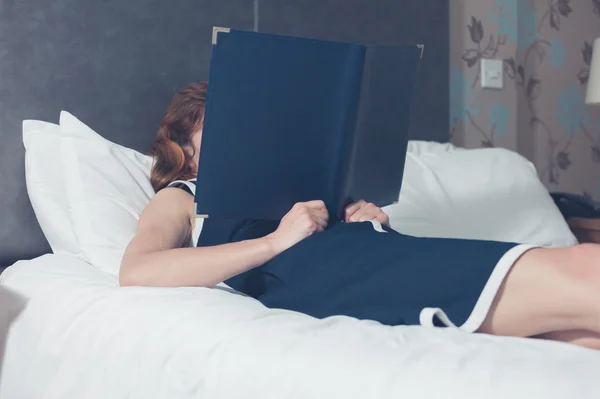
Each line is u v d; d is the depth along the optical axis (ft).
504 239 6.61
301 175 4.41
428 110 8.63
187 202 4.93
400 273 3.79
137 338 3.73
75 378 4.00
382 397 2.69
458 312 3.51
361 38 8.03
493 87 9.75
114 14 6.48
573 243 6.83
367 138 4.65
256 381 3.06
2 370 4.74
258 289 4.48
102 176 5.72
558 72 10.91
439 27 8.66
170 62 6.79
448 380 2.65
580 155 11.17
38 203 5.88
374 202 5.04
